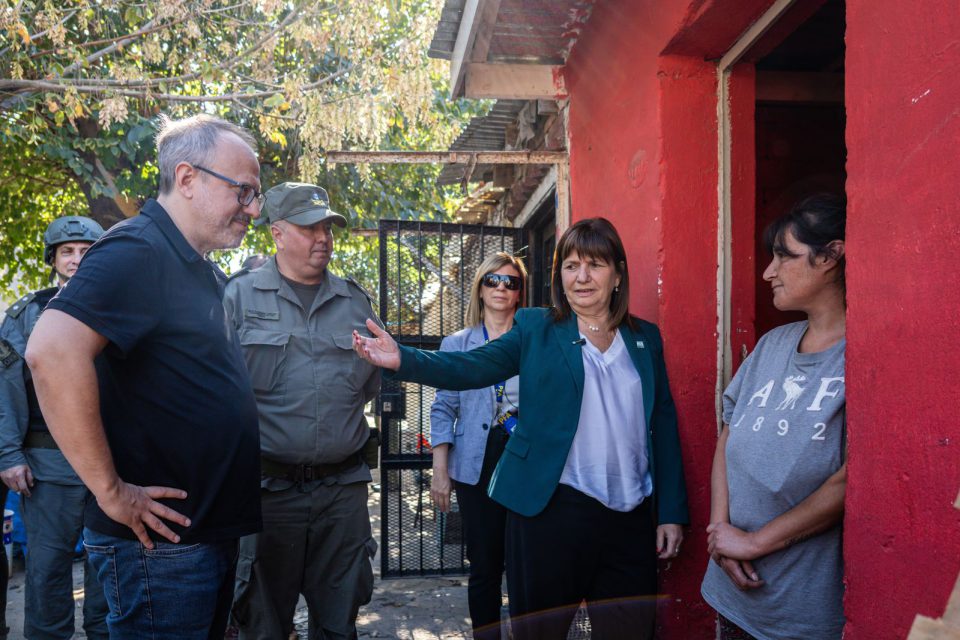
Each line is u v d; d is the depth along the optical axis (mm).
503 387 3289
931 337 1399
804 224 1901
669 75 3027
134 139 7656
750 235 3064
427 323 5199
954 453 1340
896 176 1509
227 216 2037
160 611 1907
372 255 15078
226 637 3217
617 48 3525
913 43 1459
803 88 3959
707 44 2926
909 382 1461
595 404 2330
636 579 2318
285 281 2902
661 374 2512
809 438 1802
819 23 3580
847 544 1650
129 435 1864
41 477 3314
